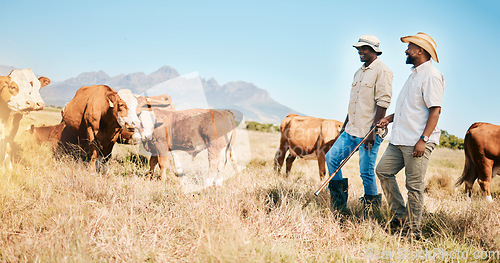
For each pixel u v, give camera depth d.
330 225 3.98
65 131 7.03
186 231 3.76
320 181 7.07
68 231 3.21
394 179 4.28
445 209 5.07
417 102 3.93
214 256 2.91
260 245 3.32
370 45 4.75
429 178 9.32
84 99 6.80
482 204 5.30
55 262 2.86
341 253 3.50
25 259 2.96
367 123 4.86
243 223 3.85
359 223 4.28
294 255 3.37
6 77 5.88
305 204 4.70
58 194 4.40
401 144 4.01
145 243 3.43
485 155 7.11
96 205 4.34
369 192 4.93
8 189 4.41
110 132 6.70
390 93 4.75
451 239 3.90
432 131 3.81
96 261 3.03
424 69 3.95
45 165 5.98
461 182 7.84
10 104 5.84
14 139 6.75
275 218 4.03
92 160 6.41
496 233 3.98
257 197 4.77
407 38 3.98
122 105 5.51
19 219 3.82
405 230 4.07
